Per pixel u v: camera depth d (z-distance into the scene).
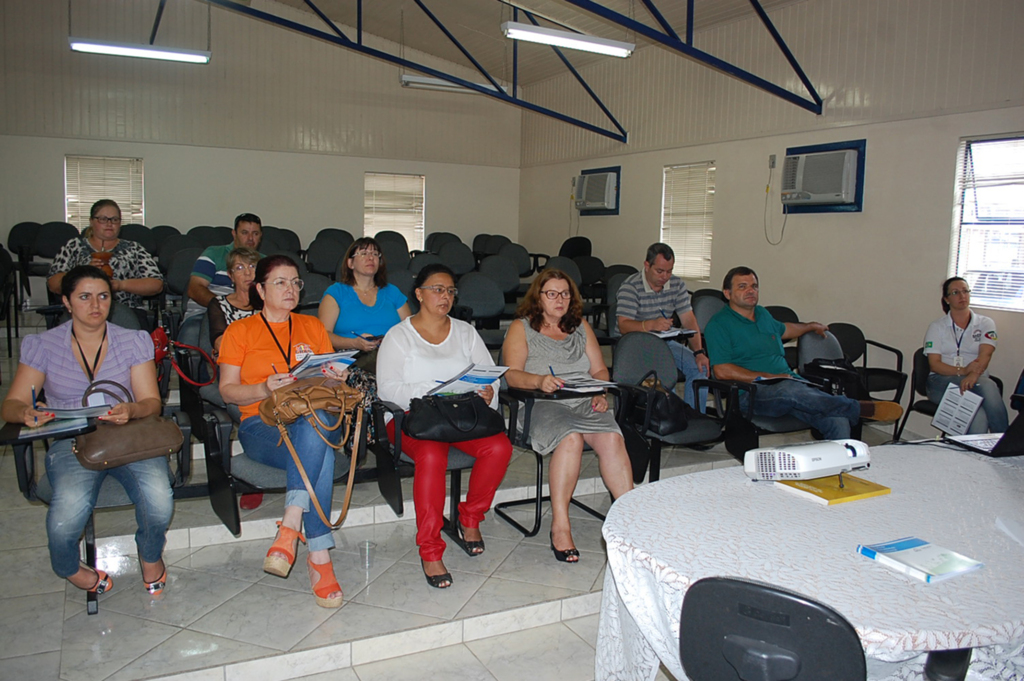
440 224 10.02
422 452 2.52
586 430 2.77
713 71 6.79
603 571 2.68
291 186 9.15
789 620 1.12
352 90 9.31
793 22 5.95
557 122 9.37
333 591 2.35
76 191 8.21
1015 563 1.43
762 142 6.32
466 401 2.57
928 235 5.10
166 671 1.97
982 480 1.92
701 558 1.42
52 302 4.86
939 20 4.94
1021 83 4.55
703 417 3.36
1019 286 4.70
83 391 2.33
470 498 2.75
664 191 7.55
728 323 3.83
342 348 3.35
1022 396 2.10
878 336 5.45
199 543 2.77
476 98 10.00
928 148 5.06
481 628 2.33
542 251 9.84
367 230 9.68
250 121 8.84
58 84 7.96
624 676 1.76
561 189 9.36
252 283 3.03
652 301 4.27
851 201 5.54
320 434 2.36
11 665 1.98
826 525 1.59
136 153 8.37
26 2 7.75
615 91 8.16
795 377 3.63
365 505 3.05
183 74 8.47
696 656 1.23
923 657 1.44
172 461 3.44
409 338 2.86
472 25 8.14
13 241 7.61
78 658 2.02
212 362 3.12
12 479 3.29
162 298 5.15
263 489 2.45
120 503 2.26
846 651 1.10
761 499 1.75
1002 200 4.74
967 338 4.31
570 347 3.09
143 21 8.23
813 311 5.93
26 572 2.53
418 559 2.74
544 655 2.27
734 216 6.63
